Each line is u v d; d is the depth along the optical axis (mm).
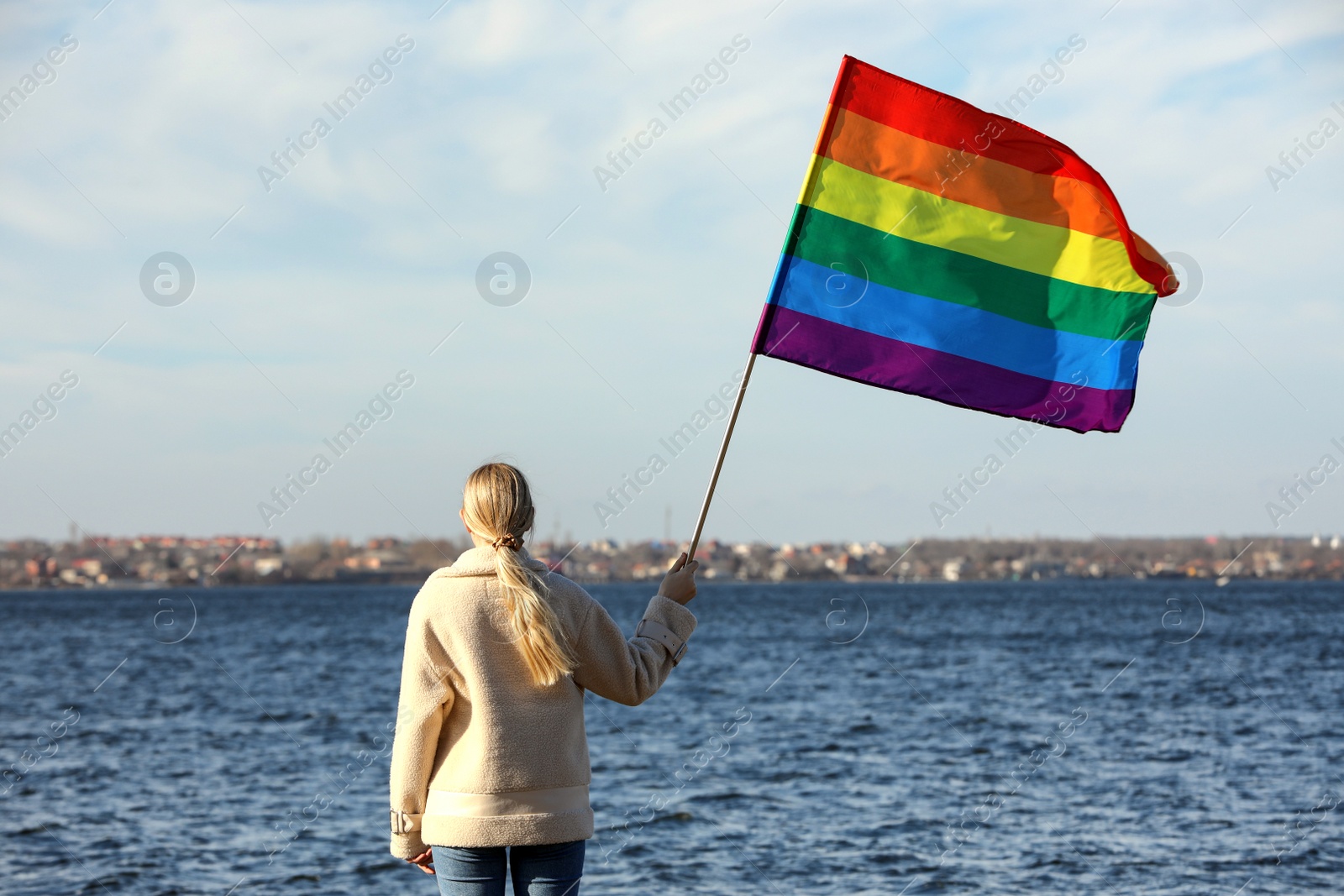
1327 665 32500
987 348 5441
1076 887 9180
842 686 27625
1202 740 17172
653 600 4137
